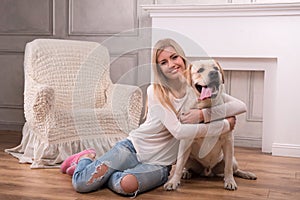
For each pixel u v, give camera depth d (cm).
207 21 322
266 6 303
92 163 214
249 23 313
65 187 220
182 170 222
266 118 319
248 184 228
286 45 307
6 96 409
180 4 337
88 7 385
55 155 267
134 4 372
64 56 308
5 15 405
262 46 312
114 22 379
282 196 209
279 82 310
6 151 301
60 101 297
